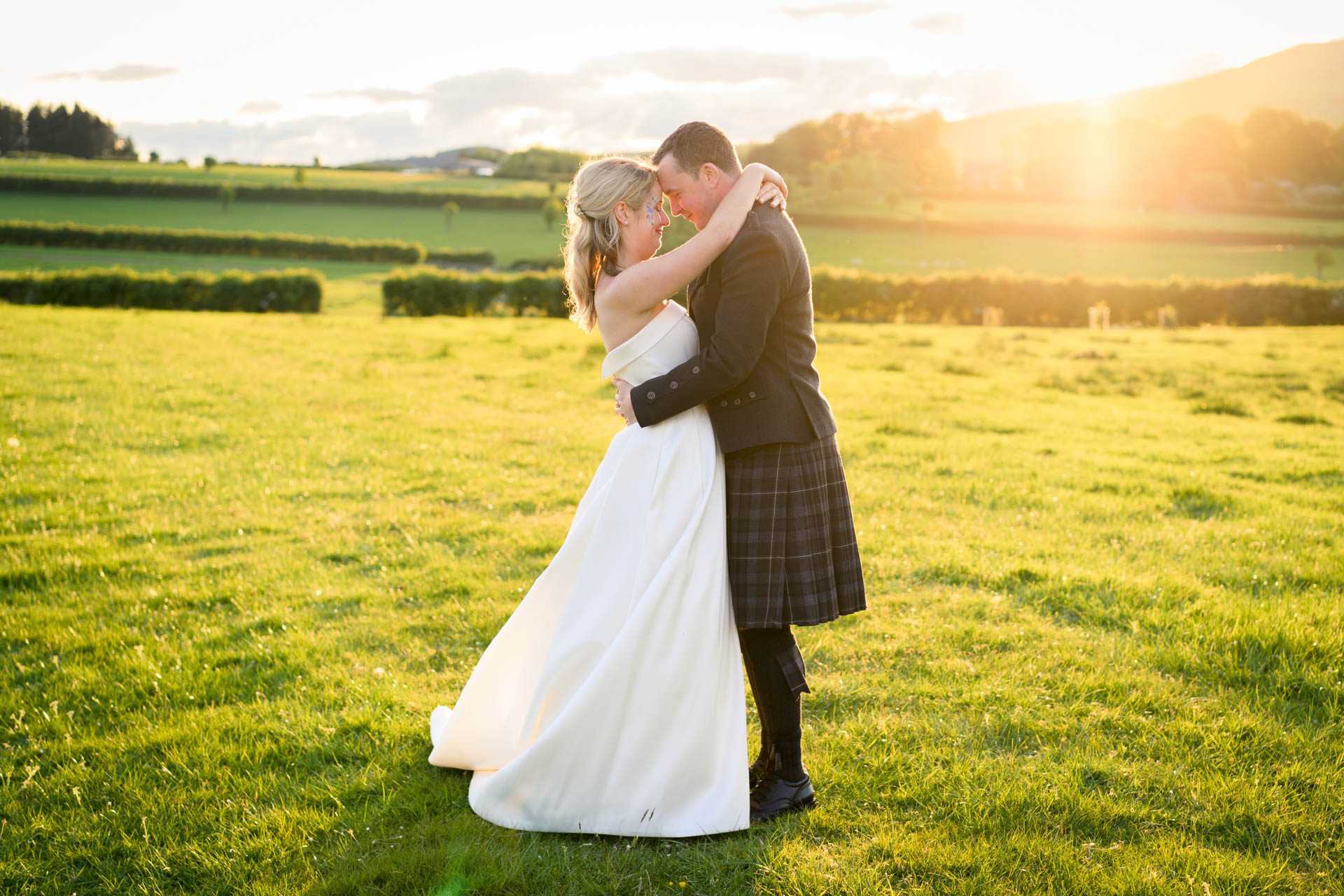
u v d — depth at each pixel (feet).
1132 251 240.94
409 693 12.01
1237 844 8.77
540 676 9.16
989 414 37.42
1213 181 361.10
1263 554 17.95
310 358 47.78
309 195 279.49
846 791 9.69
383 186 327.47
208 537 19.44
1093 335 78.13
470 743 9.80
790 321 8.90
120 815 9.24
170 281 87.15
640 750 8.68
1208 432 34.32
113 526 19.99
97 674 12.41
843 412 37.06
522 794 8.88
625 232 9.11
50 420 29.76
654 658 8.58
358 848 8.68
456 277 89.40
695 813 8.80
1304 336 76.28
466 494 23.17
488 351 53.21
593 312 9.49
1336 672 12.17
